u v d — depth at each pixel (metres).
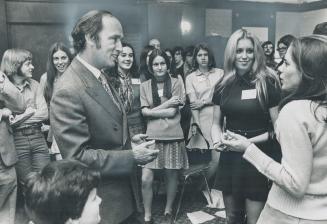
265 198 2.37
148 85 3.59
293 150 1.46
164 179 4.09
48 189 0.99
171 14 6.46
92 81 1.62
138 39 6.31
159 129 3.45
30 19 5.43
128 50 3.55
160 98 3.54
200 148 3.97
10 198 3.08
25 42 5.46
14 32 5.39
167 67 3.60
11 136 3.03
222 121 2.67
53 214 0.99
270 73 2.43
